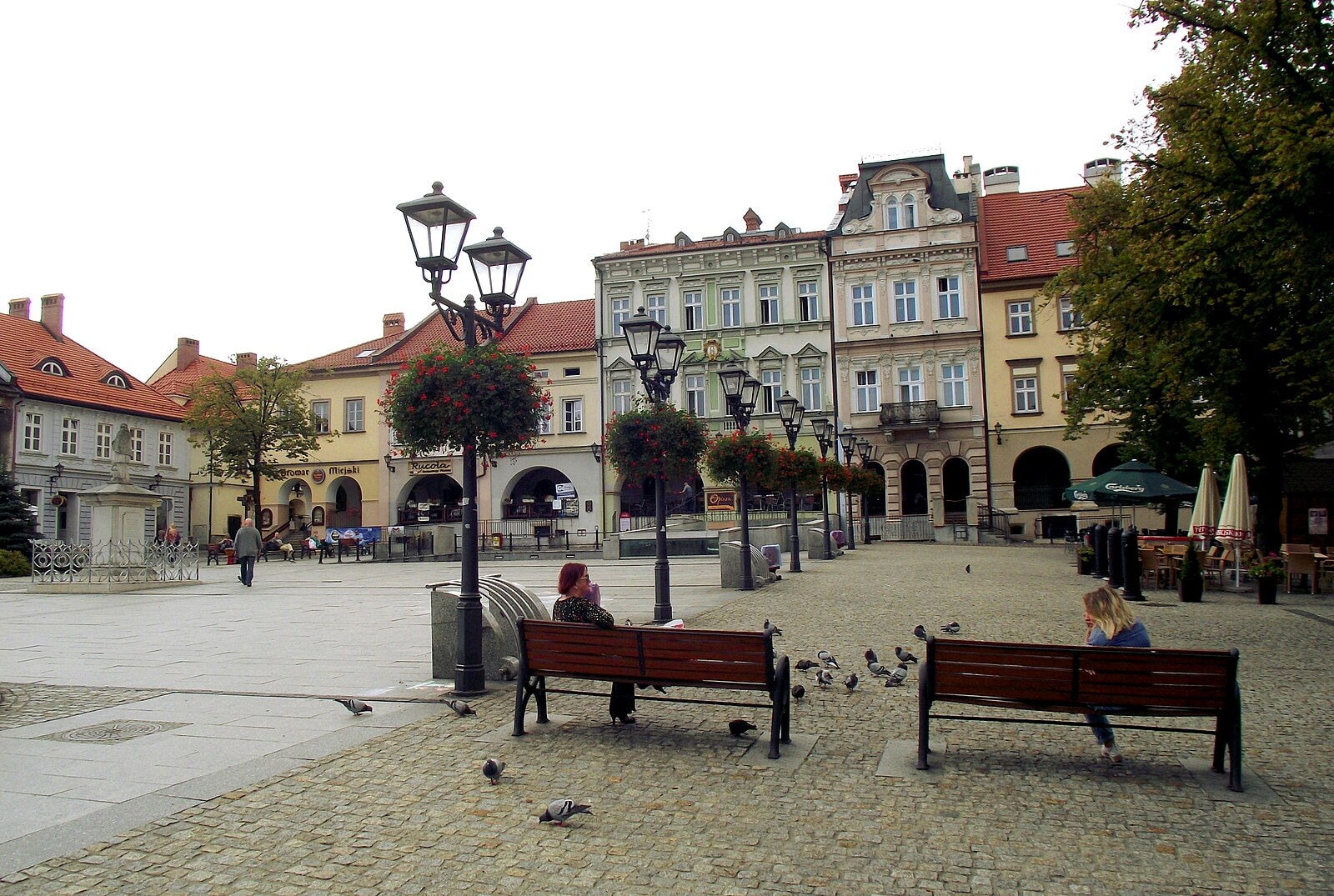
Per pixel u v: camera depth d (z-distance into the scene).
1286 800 5.80
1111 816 5.52
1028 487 48.84
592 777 6.33
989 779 6.24
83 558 24.41
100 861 4.90
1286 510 28.02
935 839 5.15
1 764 6.73
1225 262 15.31
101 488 24.73
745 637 6.82
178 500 54.66
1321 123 11.30
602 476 51.91
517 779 6.28
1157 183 16.73
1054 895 4.45
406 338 56.75
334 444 55.97
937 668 6.46
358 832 5.32
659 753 6.90
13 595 22.77
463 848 5.07
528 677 7.49
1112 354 24.12
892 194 50.16
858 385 50.06
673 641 7.00
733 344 51.94
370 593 22.33
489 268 10.10
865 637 12.74
